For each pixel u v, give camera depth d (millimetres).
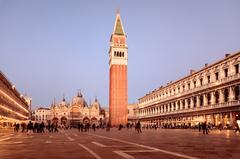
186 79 134750
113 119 176375
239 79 91312
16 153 24844
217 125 99062
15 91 162750
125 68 182750
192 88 127375
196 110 120562
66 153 24484
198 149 26906
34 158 21359
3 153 24906
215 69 108562
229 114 96938
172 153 23594
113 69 181750
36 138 51062
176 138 47750
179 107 142125
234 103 93062
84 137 53812
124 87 180625
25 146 32344
